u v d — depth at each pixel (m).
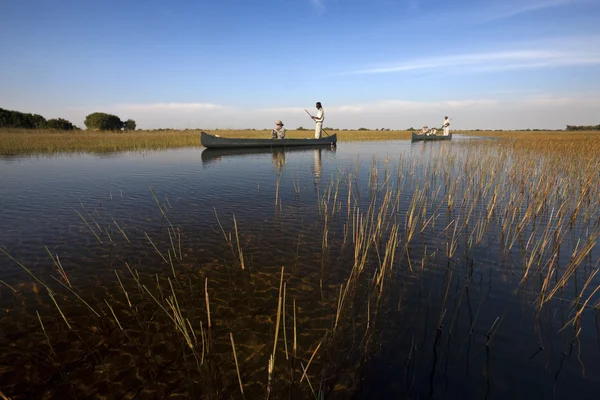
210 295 3.61
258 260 4.46
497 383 2.40
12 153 17.36
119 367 2.60
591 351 2.73
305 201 7.48
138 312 3.28
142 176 10.56
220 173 11.27
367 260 4.51
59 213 6.35
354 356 2.71
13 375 2.49
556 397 2.27
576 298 3.52
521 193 7.79
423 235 5.46
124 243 4.94
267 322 3.17
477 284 3.85
